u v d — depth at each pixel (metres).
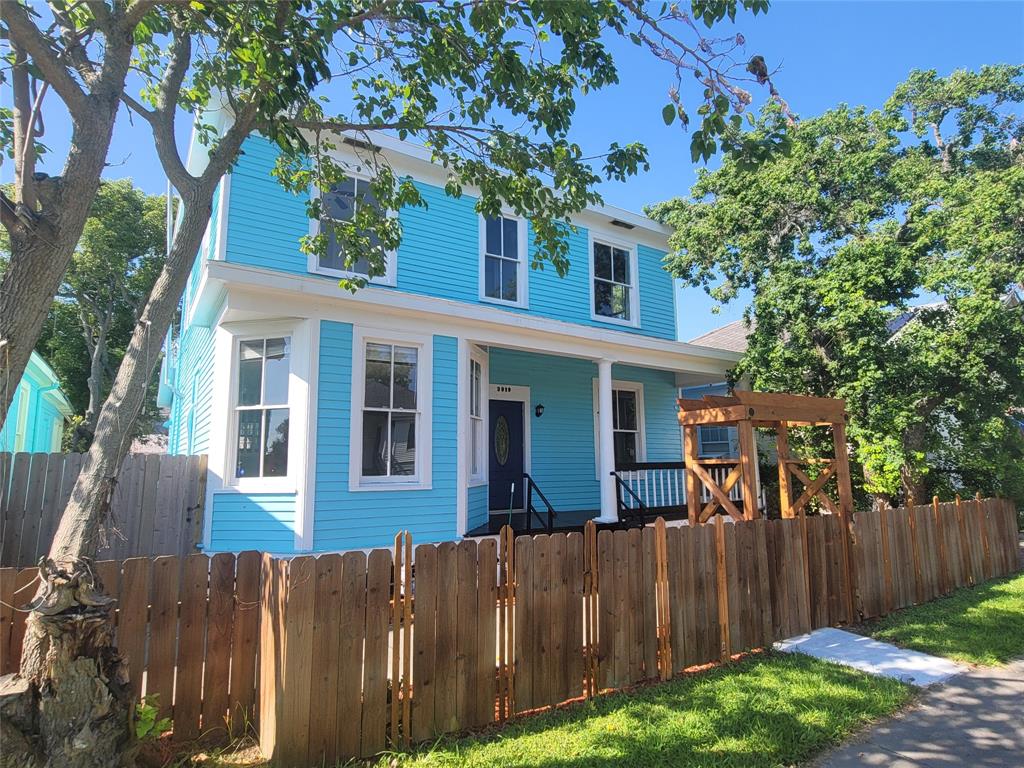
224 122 8.36
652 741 3.59
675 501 11.52
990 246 9.11
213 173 3.83
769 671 4.84
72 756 2.68
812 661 5.12
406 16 4.23
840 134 11.18
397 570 3.66
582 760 3.35
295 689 3.24
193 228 3.61
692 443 7.95
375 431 7.85
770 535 5.85
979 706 4.25
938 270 9.24
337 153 8.78
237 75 4.01
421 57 4.60
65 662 2.71
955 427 10.27
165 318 3.38
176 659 3.44
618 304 12.40
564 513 10.80
